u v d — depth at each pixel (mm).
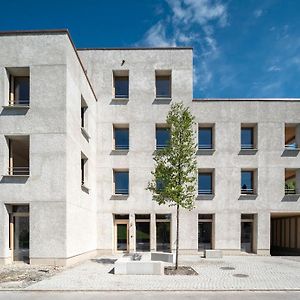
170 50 22547
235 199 22016
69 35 16266
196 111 22438
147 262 13211
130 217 21672
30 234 15078
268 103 22656
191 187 15172
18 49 15953
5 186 15352
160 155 15656
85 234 18766
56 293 10164
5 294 10016
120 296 9805
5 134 15586
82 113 19906
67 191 15422
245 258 19953
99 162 22000
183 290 10547
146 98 22312
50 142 15531
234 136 22438
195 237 21562
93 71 22453
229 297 9789
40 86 15805
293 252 26406
